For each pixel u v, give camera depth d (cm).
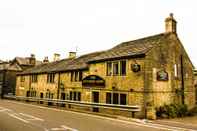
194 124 1565
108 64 2391
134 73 2069
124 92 2147
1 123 1471
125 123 1571
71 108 2616
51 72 3444
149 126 1457
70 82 3008
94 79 2538
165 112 1988
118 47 2680
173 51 2253
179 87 2273
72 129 1303
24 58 5719
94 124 1493
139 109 1847
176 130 1328
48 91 3538
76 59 3456
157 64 2075
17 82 4753
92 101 2541
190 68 2438
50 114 2008
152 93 1991
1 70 5206
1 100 4072
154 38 2292
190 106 2362
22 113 2023
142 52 2006
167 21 2288
